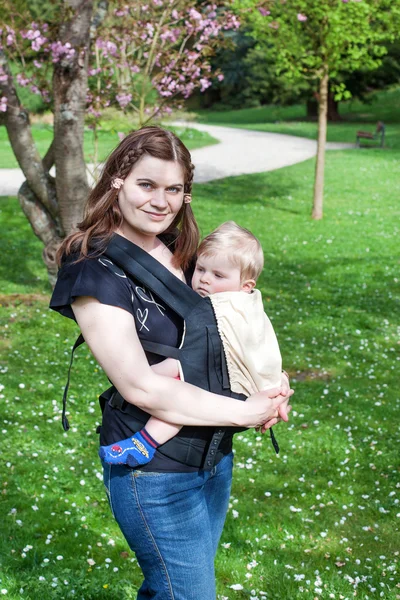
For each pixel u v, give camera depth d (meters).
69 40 9.05
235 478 6.05
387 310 12.01
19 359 8.59
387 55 44.94
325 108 18.64
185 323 2.34
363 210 20.39
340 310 11.86
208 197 21.28
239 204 20.59
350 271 14.42
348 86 47.31
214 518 2.57
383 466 6.51
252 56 52.22
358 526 5.40
